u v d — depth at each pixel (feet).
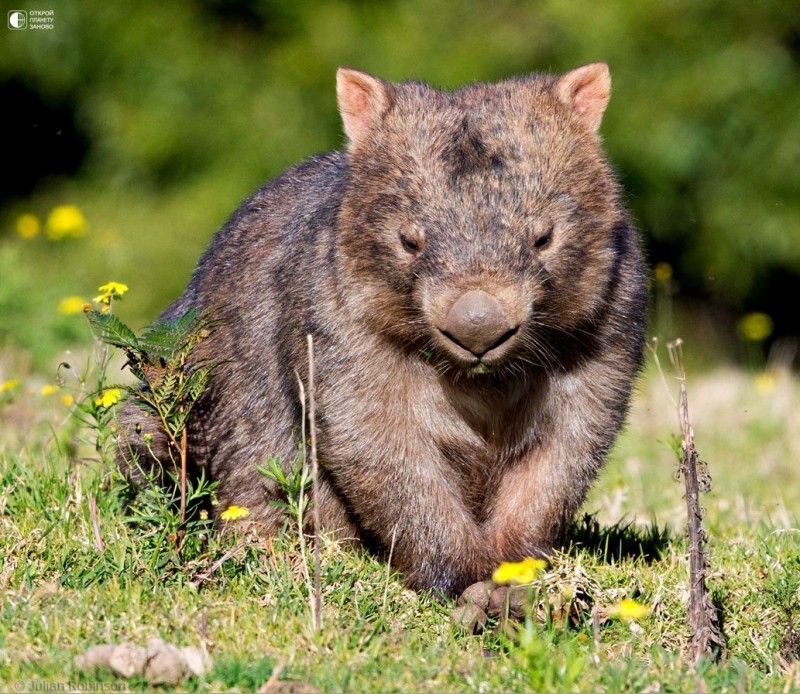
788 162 86.12
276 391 32.99
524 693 23.66
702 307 94.99
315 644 25.27
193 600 26.94
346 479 30.73
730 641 28.25
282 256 33.35
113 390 30.99
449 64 86.02
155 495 28.94
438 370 30.45
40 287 55.11
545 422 31.07
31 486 32.27
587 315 30.01
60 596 26.78
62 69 90.79
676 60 86.43
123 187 91.86
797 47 87.97
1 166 95.45
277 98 89.86
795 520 36.73
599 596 28.60
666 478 44.78
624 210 31.22
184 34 91.30
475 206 28.76
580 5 86.58
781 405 57.31
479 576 30.63
